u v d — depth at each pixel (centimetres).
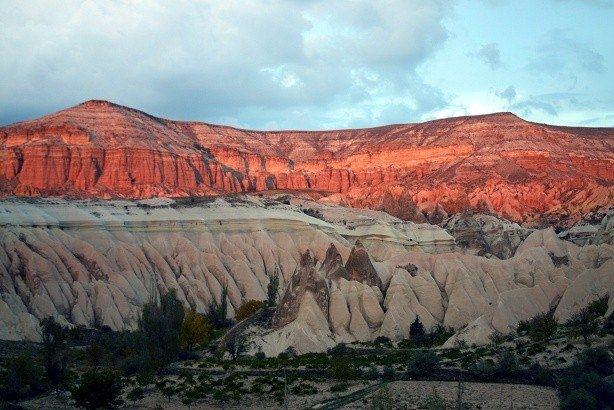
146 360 11494
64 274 16388
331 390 9838
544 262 14738
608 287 12219
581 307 12131
